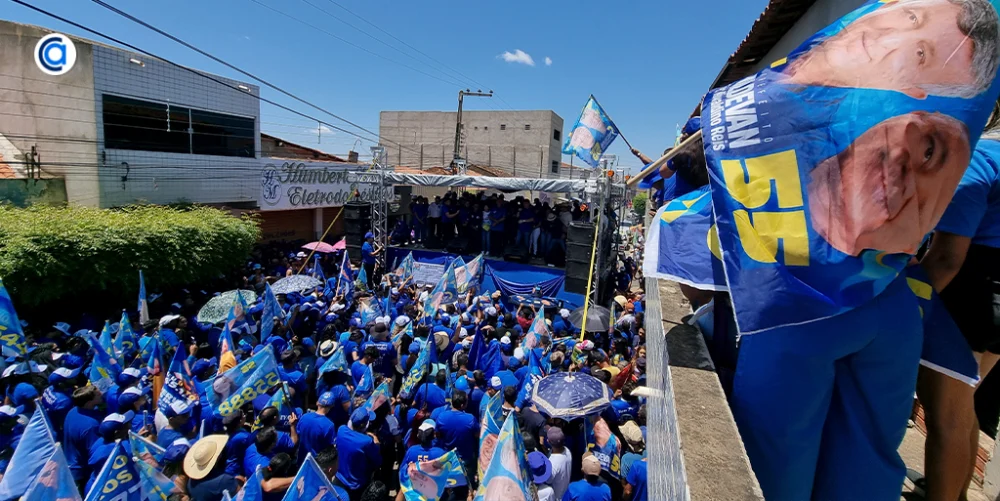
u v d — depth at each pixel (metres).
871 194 1.55
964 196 1.98
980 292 2.15
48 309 11.05
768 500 1.97
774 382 1.87
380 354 8.58
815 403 1.85
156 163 16.11
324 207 23.34
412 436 6.90
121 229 11.49
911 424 3.71
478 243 17.88
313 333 10.30
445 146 46.03
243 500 4.73
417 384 7.69
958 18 1.47
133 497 4.72
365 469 5.96
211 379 7.31
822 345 1.76
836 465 1.91
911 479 2.80
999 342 2.11
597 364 8.03
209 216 14.16
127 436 5.98
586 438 6.31
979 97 1.46
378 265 17.64
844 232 1.61
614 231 18.08
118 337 8.79
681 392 2.19
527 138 44.34
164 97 16.20
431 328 9.33
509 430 4.15
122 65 15.02
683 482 1.59
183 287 13.45
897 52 1.53
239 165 18.75
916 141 1.50
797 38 6.41
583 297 14.28
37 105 14.36
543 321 9.44
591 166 13.03
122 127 15.22
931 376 2.10
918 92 1.49
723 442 1.79
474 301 12.55
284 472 5.27
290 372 7.64
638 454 5.64
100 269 10.98
